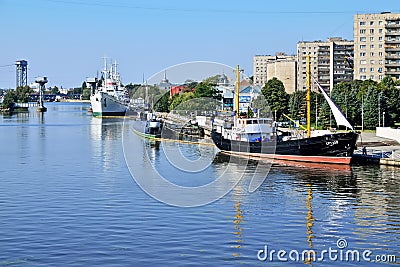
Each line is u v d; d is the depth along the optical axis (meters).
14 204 57.16
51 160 93.56
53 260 39.94
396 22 188.75
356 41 192.00
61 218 51.12
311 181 70.75
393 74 190.38
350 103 139.00
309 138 86.75
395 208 55.31
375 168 80.81
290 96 185.12
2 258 40.31
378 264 39.41
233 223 49.31
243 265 39.03
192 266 38.81
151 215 52.06
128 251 41.72
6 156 99.38
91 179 73.12
